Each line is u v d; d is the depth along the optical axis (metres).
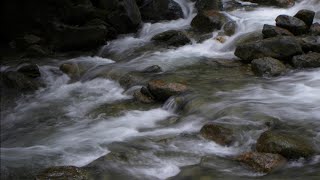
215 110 9.73
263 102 10.01
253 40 14.81
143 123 10.02
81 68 15.15
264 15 17.38
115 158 7.75
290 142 7.54
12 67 15.62
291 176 6.95
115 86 13.20
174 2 18.91
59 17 17.75
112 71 13.99
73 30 16.94
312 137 8.13
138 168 7.43
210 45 15.43
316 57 12.50
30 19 18.02
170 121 9.91
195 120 9.59
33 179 7.62
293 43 12.87
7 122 12.24
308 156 7.47
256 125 8.64
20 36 17.95
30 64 14.97
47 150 9.01
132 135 9.16
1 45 18.00
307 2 17.89
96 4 18.50
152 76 12.91
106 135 9.45
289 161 7.39
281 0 18.28
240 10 18.17
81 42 16.91
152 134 9.09
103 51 16.91
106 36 17.44
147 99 11.35
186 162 7.62
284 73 12.10
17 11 18.12
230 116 9.21
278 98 10.30
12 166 8.24
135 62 14.79
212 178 6.96
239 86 11.36
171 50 15.56
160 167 7.45
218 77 12.28
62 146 9.10
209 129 8.52
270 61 12.35
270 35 14.16
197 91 10.98
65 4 17.78
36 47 16.98
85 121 11.01
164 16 18.64
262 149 7.65
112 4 18.12
